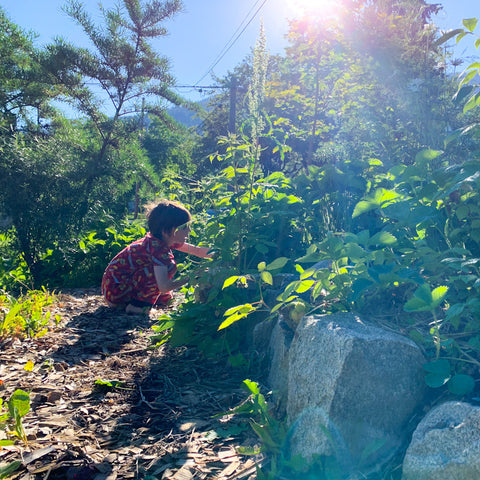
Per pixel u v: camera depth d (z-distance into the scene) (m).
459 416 1.50
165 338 3.46
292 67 7.81
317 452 1.75
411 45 5.43
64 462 1.97
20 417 2.12
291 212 3.48
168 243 4.58
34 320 3.90
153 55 8.83
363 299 2.28
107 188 8.05
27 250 6.93
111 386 2.79
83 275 6.75
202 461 1.96
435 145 4.34
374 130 5.30
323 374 1.85
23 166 6.96
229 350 2.98
